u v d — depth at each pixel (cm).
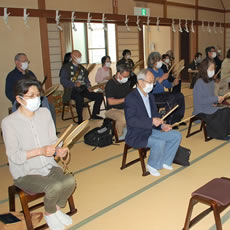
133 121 311
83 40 949
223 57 1195
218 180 219
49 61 630
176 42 1075
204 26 1075
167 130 323
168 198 277
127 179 321
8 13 556
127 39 813
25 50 591
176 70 556
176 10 936
